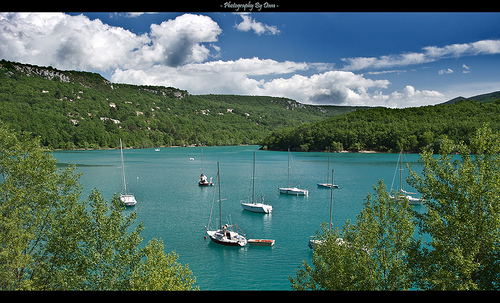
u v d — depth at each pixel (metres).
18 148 29.42
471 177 23.12
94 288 26.56
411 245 25.17
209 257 45.19
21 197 27.69
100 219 27.45
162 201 80.69
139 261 27.81
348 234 26.80
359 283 23.42
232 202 80.38
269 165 165.00
